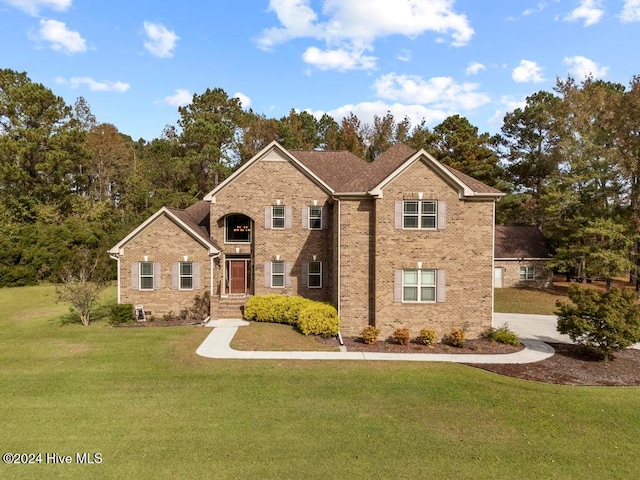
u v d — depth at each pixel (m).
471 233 20.42
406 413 11.63
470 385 14.02
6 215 46.31
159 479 8.20
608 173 34.78
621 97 35.03
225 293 27.22
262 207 26.34
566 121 38.53
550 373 15.53
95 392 12.66
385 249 20.30
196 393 12.70
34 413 11.13
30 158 50.00
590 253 33.72
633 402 12.82
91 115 61.59
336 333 20.48
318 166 28.41
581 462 9.26
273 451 9.35
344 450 9.47
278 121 62.09
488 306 20.47
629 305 17.23
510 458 9.34
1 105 48.97
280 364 15.73
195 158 55.22
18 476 8.23
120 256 24.31
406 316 20.36
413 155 20.03
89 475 8.29
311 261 26.31
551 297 35.12
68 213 52.19
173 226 24.41
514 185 51.69
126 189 59.56
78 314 25.92
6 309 29.56
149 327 21.91
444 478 8.44
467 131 55.72
